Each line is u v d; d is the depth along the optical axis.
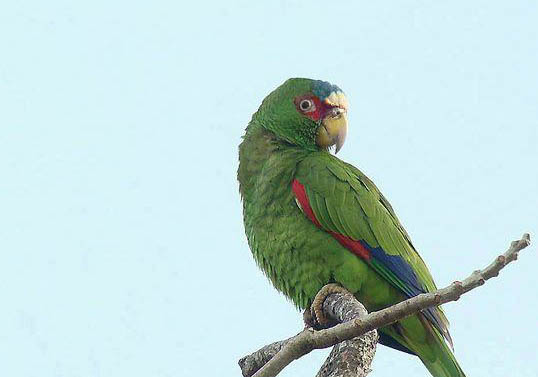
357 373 6.57
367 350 6.69
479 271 4.99
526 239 4.86
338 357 6.68
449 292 5.08
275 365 5.46
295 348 5.42
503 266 4.90
